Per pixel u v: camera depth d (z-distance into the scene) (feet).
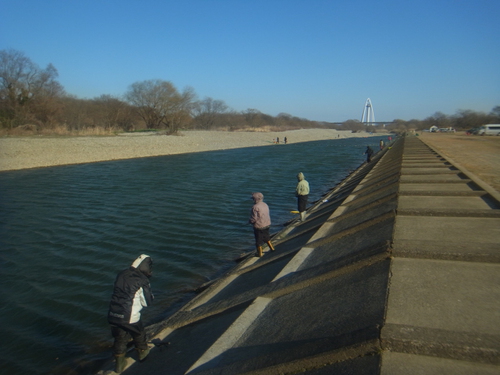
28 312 26.84
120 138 166.81
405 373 11.10
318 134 338.54
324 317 16.31
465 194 36.40
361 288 17.56
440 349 11.76
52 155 118.01
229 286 28.19
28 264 35.60
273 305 20.02
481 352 11.42
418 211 29.07
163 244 41.16
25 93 176.35
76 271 34.01
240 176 93.15
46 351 22.33
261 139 248.52
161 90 255.70
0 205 58.85
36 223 48.98
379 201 37.19
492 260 18.48
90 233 44.86
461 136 235.20
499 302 14.79
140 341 18.66
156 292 29.99
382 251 20.27
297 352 13.85
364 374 11.43
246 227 47.62
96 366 20.77
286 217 54.08
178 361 17.80
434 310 14.46
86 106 234.99
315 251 28.12
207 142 196.95
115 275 33.22
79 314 26.58
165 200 63.41
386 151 134.00
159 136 191.42
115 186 76.33
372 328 13.16
